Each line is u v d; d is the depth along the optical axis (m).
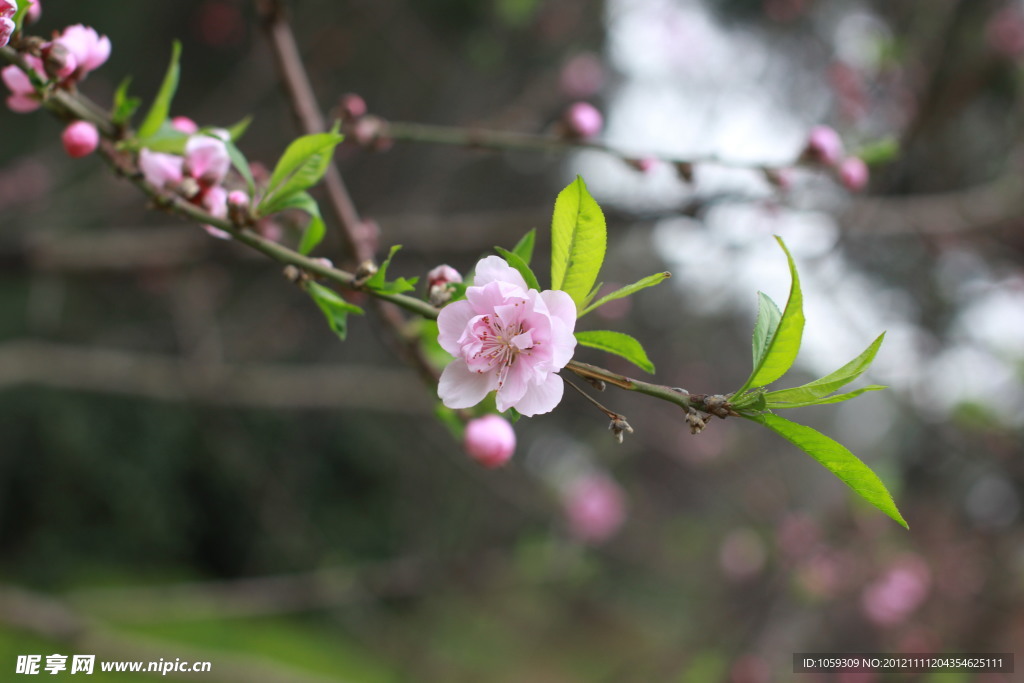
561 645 7.01
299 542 6.18
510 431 1.50
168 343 6.43
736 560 5.82
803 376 6.09
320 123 1.93
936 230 3.50
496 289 1.06
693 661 5.09
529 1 4.62
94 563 7.68
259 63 5.05
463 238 3.22
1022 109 4.46
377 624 5.48
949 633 5.12
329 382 4.16
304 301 5.91
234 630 6.18
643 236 4.06
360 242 1.87
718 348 8.19
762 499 5.75
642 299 7.08
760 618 4.90
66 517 7.59
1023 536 5.47
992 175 4.97
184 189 1.34
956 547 5.36
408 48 6.32
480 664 6.17
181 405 7.26
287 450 7.50
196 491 8.07
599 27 5.36
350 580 4.27
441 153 6.12
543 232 3.23
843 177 2.13
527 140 2.12
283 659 6.06
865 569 4.86
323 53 5.40
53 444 7.45
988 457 4.77
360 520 8.09
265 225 1.71
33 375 4.03
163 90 1.41
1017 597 5.16
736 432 6.31
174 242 3.51
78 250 3.51
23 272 3.51
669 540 7.37
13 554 7.57
